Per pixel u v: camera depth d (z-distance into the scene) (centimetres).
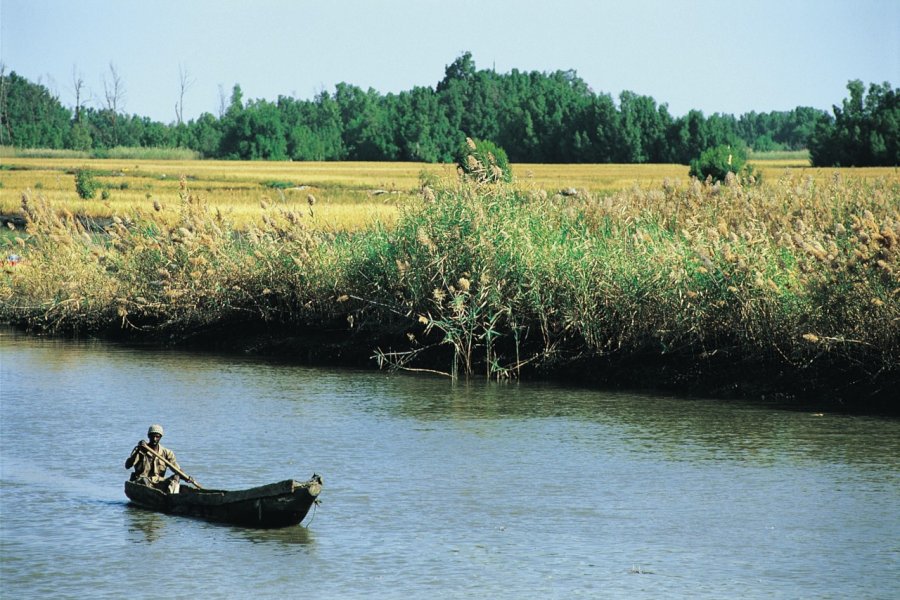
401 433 3841
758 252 4616
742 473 3272
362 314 5531
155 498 2953
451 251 5103
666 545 2609
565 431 3853
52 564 2478
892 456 3462
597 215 5525
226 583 2347
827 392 4281
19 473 3338
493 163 5566
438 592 2289
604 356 4838
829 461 3403
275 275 5941
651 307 4666
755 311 4428
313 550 2578
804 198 5347
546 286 4900
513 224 5094
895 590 2302
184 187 6588
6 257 7700
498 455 3512
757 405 4269
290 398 4516
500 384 4794
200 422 4047
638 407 4244
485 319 5031
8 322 7294
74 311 6794
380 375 5084
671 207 5547
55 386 4834
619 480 3206
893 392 4150
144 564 2475
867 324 4175
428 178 5753
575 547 2598
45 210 7200
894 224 4222
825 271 4288
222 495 2830
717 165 10206
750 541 2641
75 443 3738
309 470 3338
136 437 3822
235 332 6119
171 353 5884
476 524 2781
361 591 2295
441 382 4862
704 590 2300
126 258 6619
